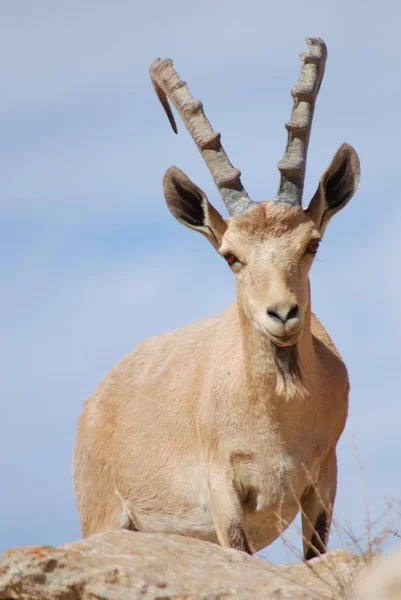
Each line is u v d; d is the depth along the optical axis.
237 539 34.53
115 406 42.75
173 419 38.97
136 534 25.69
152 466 39.50
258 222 33.16
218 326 38.75
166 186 35.72
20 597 22.75
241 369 34.34
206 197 35.09
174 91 37.38
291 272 32.25
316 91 36.34
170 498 38.78
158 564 24.02
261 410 33.94
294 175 34.50
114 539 25.16
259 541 36.25
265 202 34.25
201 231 35.53
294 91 35.91
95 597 22.72
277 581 24.05
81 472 44.03
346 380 35.47
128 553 24.41
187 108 36.69
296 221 33.22
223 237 33.75
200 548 25.31
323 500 34.59
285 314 31.06
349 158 34.78
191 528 38.38
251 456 34.44
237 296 33.75
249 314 33.06
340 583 24.66
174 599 22.78
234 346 35.53
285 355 33.22
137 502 40.12
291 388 33.28
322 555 27.53
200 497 37.78
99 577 22.98
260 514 35.00
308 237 32.97
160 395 40.25
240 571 24.41
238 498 34.81
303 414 33.81
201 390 37.12
